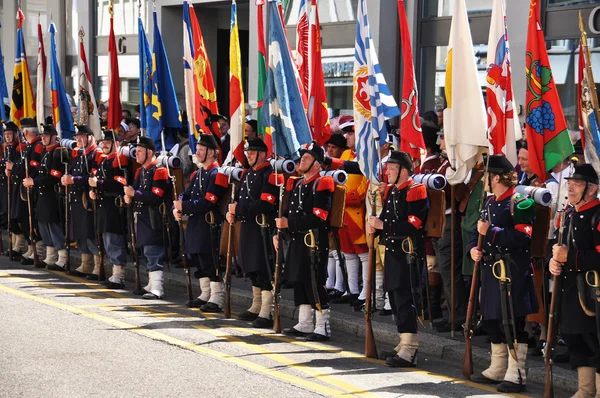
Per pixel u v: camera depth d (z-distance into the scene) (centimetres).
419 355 1163
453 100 1131
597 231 895
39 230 1759
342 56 1997
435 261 1282
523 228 977
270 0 1289
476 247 1022
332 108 2038
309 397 927
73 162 1658
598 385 930
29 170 1744
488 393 980
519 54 1602
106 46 2744
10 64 3175
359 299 1373
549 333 941
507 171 996
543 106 1059
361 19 1193
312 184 1205
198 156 1408
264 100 1325
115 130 1680
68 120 1781
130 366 1027
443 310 1381
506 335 973
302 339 1233
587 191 912
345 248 1388
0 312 1302
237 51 1373
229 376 1000
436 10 1809
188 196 1419
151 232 1486
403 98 1237
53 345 1114
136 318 1304
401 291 1092
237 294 1473
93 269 1689
